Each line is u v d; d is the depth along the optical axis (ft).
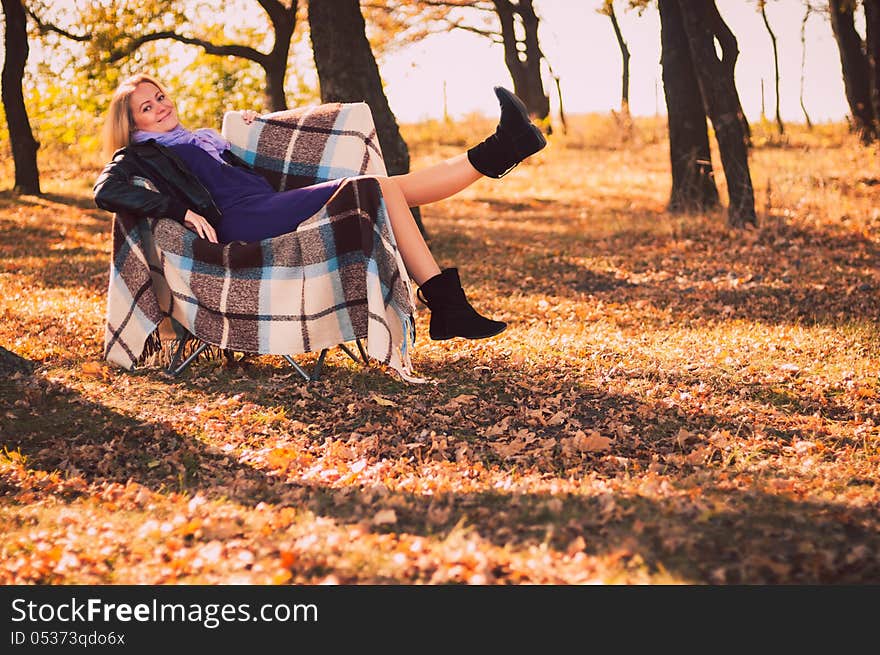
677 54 48.83
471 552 10.19
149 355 17.75
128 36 61.26
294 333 16.63
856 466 14.40
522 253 39.75
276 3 61.52
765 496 12.25
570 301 29.84
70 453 14.89
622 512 11.47
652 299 29.71
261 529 11.41
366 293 16.30
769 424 16.80
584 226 48.06
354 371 19.53
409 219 15.97
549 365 20.65
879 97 67.36
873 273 31.32
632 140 100.63
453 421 16.81
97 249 39.78
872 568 9.95
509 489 12.94
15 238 42.70
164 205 16.71
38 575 10.46
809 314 26.35
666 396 18.48
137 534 11.51
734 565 10.02
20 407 16.98
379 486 13.20
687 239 39.70
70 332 22.84
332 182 16.80
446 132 106.73
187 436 15.78
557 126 116.88
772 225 38.68
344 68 38.19
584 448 15.37
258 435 16.07
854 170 55.93
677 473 14.11
